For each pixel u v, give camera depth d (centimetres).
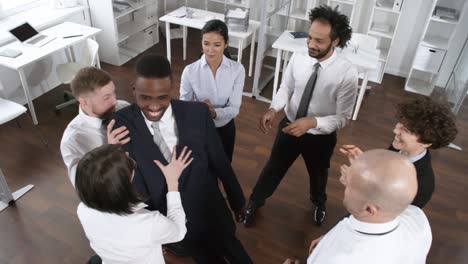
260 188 271
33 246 258
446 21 434
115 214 129
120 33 506
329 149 242
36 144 357
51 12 443
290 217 290
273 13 432
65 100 423
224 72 228
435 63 458
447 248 273
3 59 352
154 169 150
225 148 265
